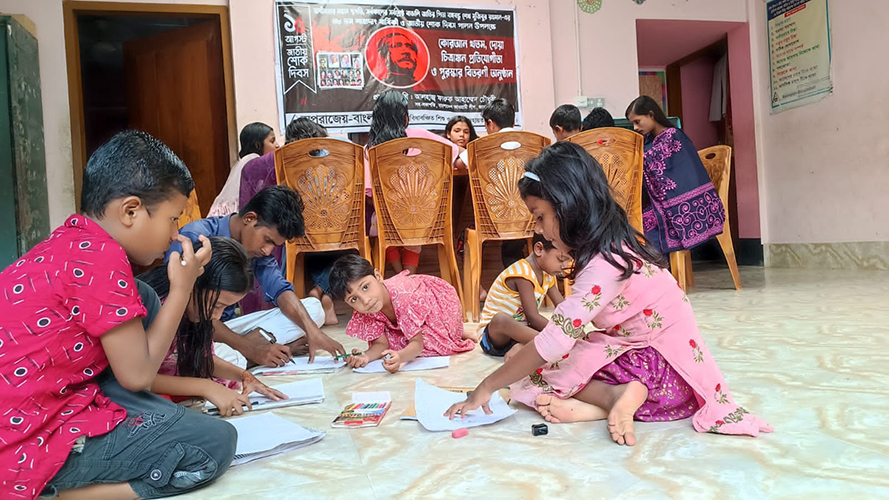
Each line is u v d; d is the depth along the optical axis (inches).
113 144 43.1
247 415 63.2
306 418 62.6
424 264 162.6
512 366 53.9
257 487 44.8
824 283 166.9
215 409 64.3
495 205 131.0
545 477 44.0
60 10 190.1
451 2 216.1
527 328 83.3
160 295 61.4
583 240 53.3
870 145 200.7
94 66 266.5
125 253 42.4
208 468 44.2
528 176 54.1
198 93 209.6
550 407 57.0
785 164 235.5
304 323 92.7
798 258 231.3
